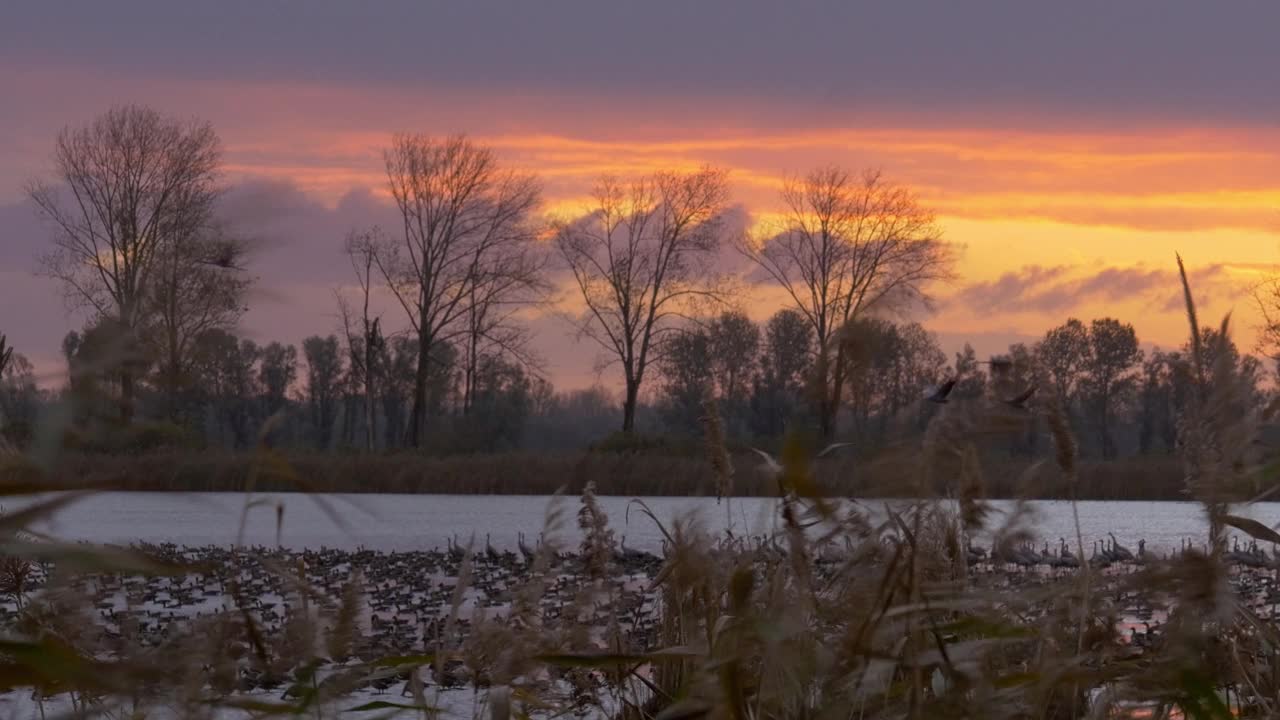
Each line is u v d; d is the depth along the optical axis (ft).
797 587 4.29
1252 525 4.32
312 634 4.76
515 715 7.05
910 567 3.95
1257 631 6.20
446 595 35.91
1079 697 5.35
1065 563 22.61
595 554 8.88
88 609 4.02
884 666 4.17
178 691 3.74
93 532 63.36
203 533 64.64
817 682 4.37
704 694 4.23
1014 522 5.32
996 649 4.78
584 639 6.98
